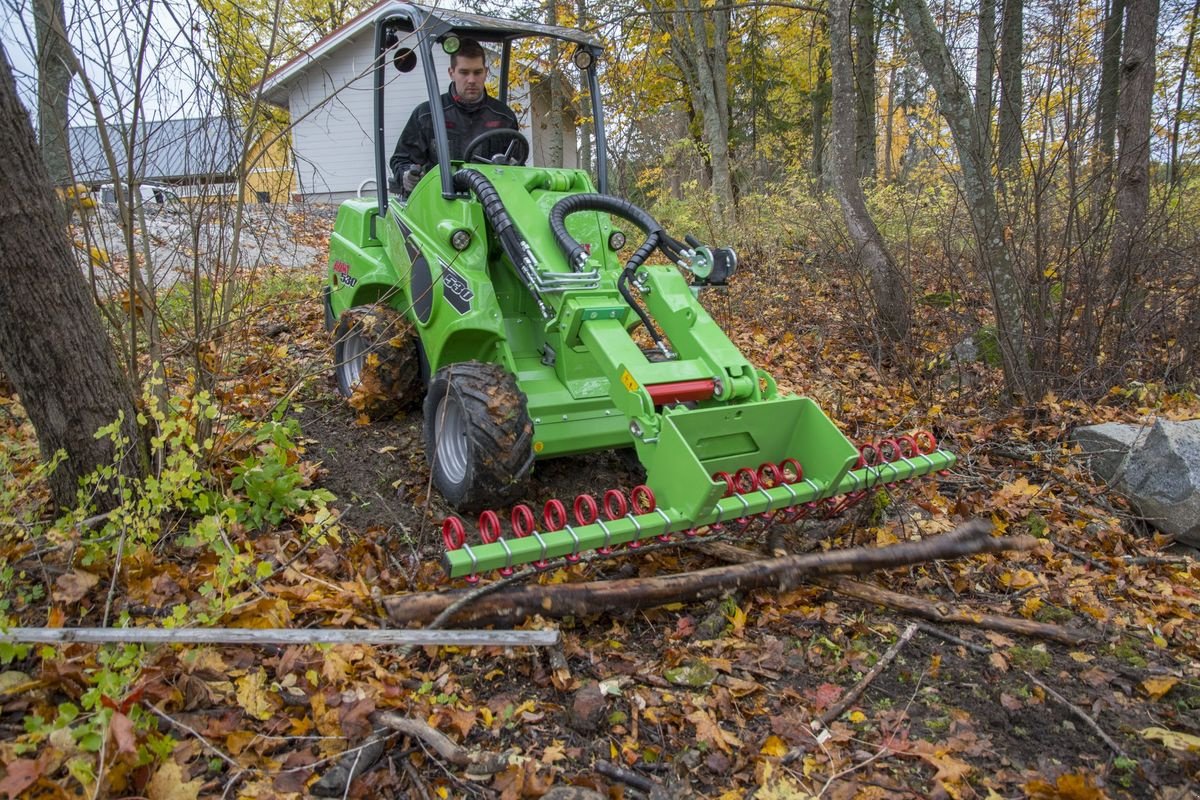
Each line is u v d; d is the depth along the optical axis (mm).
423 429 4594
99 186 3666
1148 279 6672
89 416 3348
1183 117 8273
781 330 7789
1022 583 3756
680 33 13891
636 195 14586
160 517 3512
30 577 3141
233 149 3826
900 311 7051
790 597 3459
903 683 3031
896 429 5539
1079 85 5801
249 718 2619
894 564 3529
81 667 2568
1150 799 2506
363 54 14320
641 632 3266
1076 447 5164
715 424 3537
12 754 2195
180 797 2230
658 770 2584
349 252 5562
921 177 9766
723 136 12688
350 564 3527
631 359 3688
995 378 6270
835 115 7520
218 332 3980
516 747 2629
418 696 2781
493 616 3012
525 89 13875
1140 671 3109
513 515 3352
